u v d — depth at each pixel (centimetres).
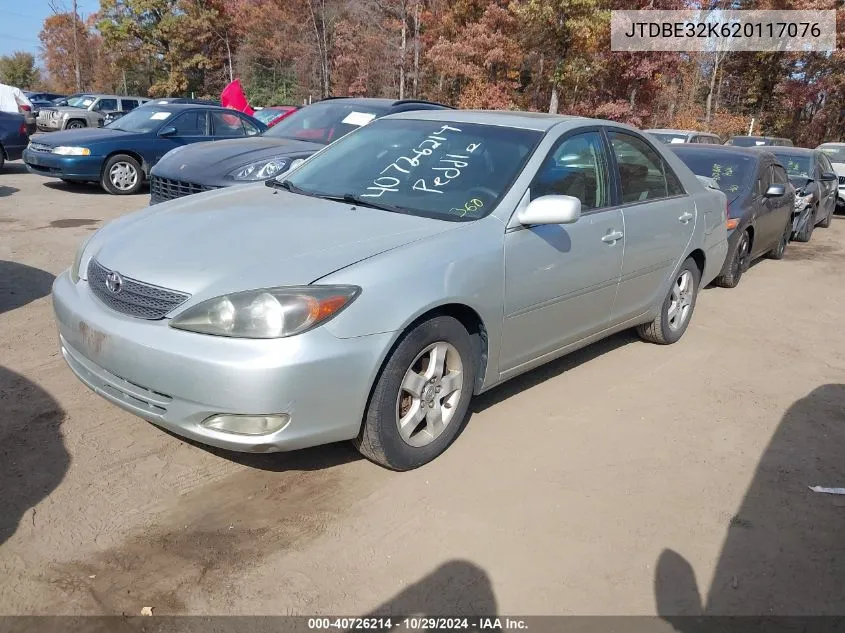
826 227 1328
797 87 3416
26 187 1152
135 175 1128
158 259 303
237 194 404
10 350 448
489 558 277
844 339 603
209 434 278
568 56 2305
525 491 324
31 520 282
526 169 374
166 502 300
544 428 388
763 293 757
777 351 554
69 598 243
